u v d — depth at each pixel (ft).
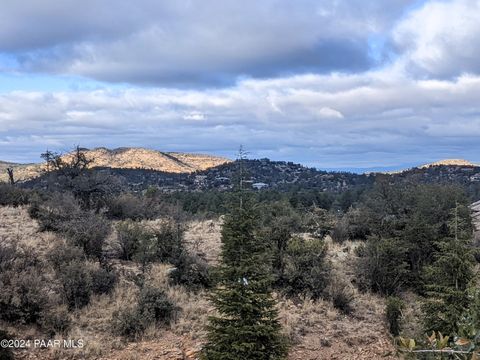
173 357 35.19
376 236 61.57
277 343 31.58
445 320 37.14
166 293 44.68
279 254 52.60
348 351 39.73
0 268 42.75
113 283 45.70
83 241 53.36
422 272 55.72
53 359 33.06
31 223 66.23
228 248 32.14
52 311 38.42
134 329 38.52
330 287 50.60
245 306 30.37
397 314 45.39
